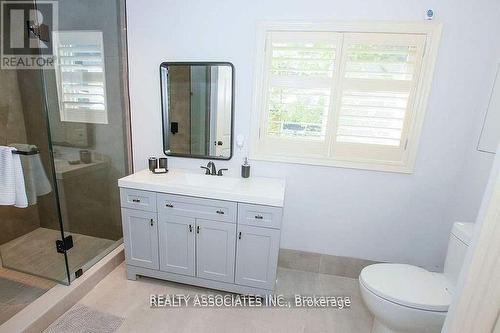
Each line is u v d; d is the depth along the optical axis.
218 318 1.63
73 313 1.61
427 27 1.59
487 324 0.80
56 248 1.83
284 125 1.92
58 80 1.85
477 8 1.53
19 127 1.84
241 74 1.90
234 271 1.73
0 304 1.56
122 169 2.25
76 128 1.97
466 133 1.70
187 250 1.77
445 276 1.43
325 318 1.68
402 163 1.81
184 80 1.99
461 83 1.64
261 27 1.78
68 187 1.93
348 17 1.68
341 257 2.09
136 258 1.87
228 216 1.64
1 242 1.95
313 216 2.05
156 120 2.12
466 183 1.71
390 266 1.51
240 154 2.05
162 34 1.95
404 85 1.70
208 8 1.84
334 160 1.90
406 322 1.24
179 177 1.91
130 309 1.66
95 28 1.94
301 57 1.79
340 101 1.80
